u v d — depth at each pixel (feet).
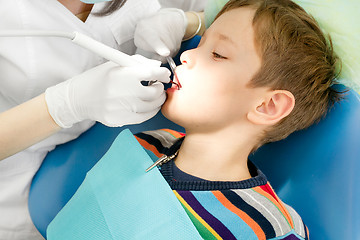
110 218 2.66
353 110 3.15
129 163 2.80
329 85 3.18
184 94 2.78
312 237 3.12
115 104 2.80
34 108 2.85
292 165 3.34
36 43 3.06
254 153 3.57
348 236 2.96
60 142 3.54
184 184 2.75
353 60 3.23
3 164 3.36
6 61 3.07
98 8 3.70
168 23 3.52
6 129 2.78
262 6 2.85
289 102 2.82
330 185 3.11
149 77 2.70
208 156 2.93
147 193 2.59
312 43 2.92
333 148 3.15
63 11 3.24
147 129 3.80
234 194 2.73
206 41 2.83
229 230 2.58
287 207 3.02
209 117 2.80
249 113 2.83
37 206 3.43
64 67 3.24
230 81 2.72
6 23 3.03
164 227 2.43
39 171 3.57
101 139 3.58
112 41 3.65
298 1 3.40
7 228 3.51
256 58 2.73
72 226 2.88
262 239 2.62
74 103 2.85
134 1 3.81
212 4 3.90
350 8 3.25
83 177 3.45
